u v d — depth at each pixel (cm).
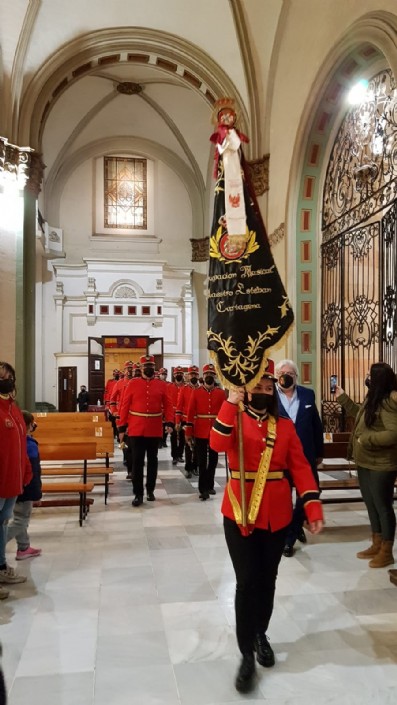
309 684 268
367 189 857
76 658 295
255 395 285
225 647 307
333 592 384
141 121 1909
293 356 1012
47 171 1944
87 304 1873
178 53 1239
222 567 441
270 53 1097
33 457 456
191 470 868
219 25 1145
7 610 358
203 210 2047
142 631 327
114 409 1068
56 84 1222
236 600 270
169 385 1034
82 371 1864
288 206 1013
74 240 1997
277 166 1105
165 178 2067
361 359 945
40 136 1259
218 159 307
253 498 271
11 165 1135
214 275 302
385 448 433
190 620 342
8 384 391
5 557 429
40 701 255
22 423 411
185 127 1905
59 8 1119
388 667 284
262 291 291
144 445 673
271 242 1138
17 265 1154
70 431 719
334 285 972
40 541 515
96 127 1912
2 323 1124
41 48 1160
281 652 300
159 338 1894
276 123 1113
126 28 1196
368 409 436
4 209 1130
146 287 1906
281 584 400
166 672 281
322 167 1002
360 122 893
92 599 376
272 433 280
